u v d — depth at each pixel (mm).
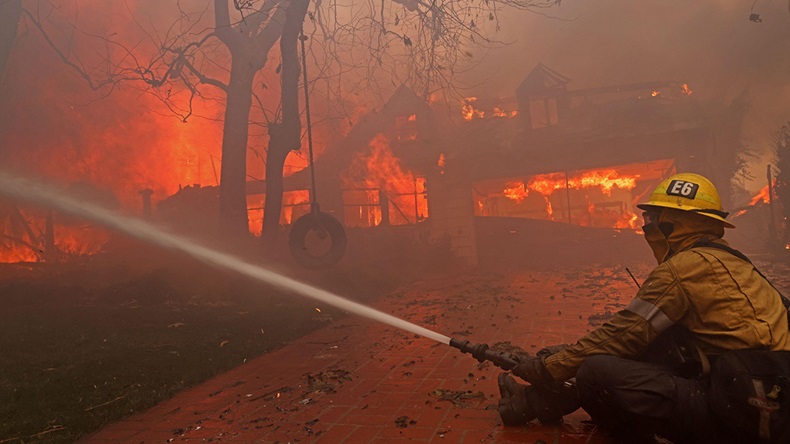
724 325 2189
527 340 5484
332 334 6852
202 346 6246
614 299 7863
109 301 9992
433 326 6812
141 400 4191
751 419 2035
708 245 2354
